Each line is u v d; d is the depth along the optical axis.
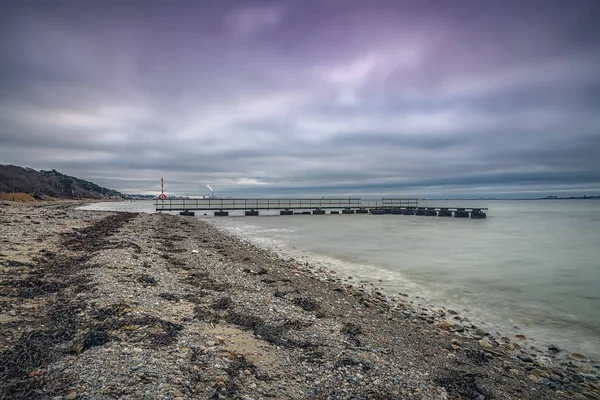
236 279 12.41
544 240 29.80
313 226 42.75
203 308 8.34
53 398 3.97
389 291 13.26
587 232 37.06
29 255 12.53
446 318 10.35
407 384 5.53
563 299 12.41
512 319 10.36
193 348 5.75
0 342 5.51
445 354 7.30
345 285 13.80
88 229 22.34
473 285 14.27
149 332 6.11
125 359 5.04
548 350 8.27
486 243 27.52
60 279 9.63
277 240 28.58
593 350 8.32
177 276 11.67
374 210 72.94
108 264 11.59
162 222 35.50
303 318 8.55
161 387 4.39
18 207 35.69
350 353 6.53
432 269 17.38
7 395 4.02
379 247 24.84
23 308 7.18
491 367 6.93
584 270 17.36
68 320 6.50
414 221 53.75
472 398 5.43
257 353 6.06
